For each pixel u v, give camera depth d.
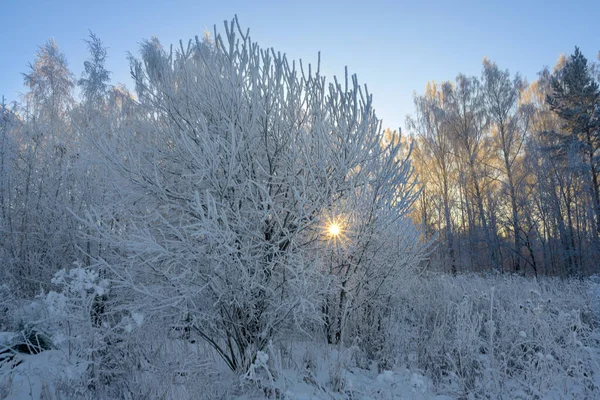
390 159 4.77
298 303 3.82
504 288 8.99
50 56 13.70
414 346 5.48
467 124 21.83
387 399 3.57
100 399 2.99
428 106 23.31
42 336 3.64
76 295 3.29
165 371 3.32
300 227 3.87
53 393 2.91
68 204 5.85
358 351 4.80
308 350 4.43
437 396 3.95
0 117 6.81
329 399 3.48
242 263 3.84
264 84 4.13
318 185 4.24
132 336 3.59
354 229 4.40
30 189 6.52
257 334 3.83
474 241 19.34
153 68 4.48
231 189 4.04
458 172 22.09
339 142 4.39
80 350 3.09
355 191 4.46
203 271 3.84
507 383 4.10
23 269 5.85
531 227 17.72
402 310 6.34
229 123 3.94
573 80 19.34
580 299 7.69
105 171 4.43
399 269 5.27
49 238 6.00
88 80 10.72
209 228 3.38
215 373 3.67
